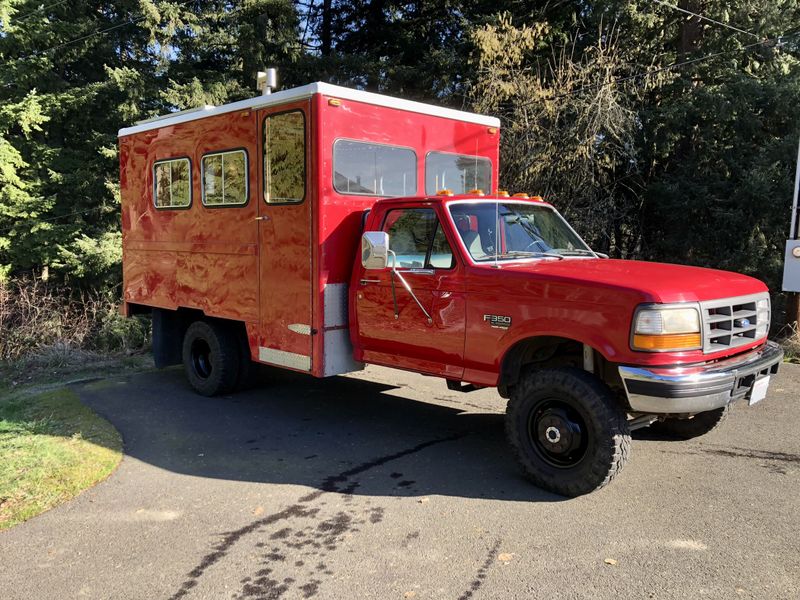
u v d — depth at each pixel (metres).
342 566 3.63
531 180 11.77
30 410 7.05
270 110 6.02
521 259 5.12
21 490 4.68
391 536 3.97
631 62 12.60
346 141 5.77
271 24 15.78
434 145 6.55
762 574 3.46
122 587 3.44
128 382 8.35
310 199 5.66
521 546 3.81
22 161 14.34
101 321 12.31
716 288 4.36
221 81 15.40
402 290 5.29
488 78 12.20
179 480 4.93
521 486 4.71
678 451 5.33
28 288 12.98
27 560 3.72
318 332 5.71
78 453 5.45
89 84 15.16
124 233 8.48
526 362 4.88
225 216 6.68
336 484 4.81
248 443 5.79
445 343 5.03
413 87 17.33
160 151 7.61
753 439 5.60
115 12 16.38
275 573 3.56
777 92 10.74
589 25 14.04
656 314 3.98
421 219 5.23
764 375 4.62
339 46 20.41
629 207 12.27
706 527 4.00
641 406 4.06
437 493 4.61
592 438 4.28
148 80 15.06
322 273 5.66
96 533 4.05
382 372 8.61
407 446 5.66
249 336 6.53
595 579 3.44
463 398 7.27
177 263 7.50
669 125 11.61
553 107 11.48
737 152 11.50
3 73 14.61
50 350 10.62
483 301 4.75
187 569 3.62
